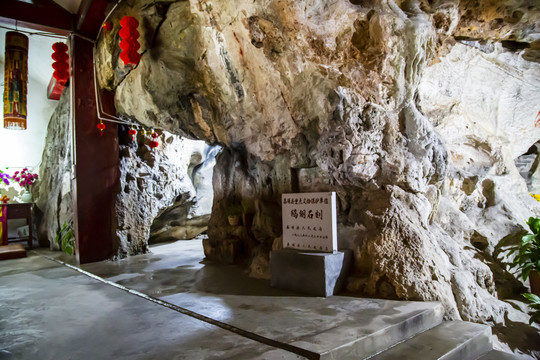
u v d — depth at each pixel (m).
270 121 4.16
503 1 3.07
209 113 4.70
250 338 2.27
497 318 3.15
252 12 3.08
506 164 5.10
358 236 3.44
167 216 8.14
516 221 4.38
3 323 2.72
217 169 5.55
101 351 2.16
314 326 2.38
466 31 3.52
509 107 4.92
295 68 3.45
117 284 3.93
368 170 3.47
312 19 2.85
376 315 2.56
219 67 4.05
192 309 2.90
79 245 5.46
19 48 5.44
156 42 4.32
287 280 3.41
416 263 3.06
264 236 4.52
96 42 5.64
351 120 3.36
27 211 7.47
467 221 4.22
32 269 5.11
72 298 3.43
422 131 3.64
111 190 5.89
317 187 4.03
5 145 8.50
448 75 4.34
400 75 3.25
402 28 3.00
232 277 4.06
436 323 2.72
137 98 5.18
